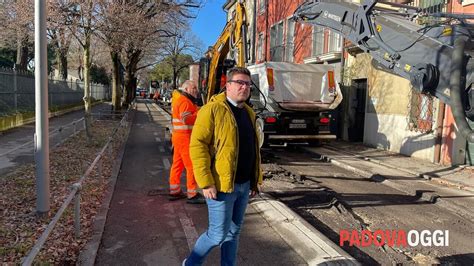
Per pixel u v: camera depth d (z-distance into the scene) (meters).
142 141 14.06
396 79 12.46
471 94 4.41
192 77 15.23
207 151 3.35
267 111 11.91
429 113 10.96
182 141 6.20
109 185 7.25
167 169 9.06
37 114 5.15
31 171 7.88
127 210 5.93
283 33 22.34
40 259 4.04
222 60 12.42
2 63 37.50
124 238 4.86
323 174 9.27
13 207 5.62
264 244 4.77
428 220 6.09
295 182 8.16
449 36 4.88
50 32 12.66
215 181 3.36
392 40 5.77
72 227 5.01
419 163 10.55
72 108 27.67
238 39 10.69
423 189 7.73
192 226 5.30
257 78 12.40
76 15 10.78
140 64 45.00
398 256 4.64
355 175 9.27
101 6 11.07
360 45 6.55
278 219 5.41
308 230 4.96
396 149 12.41
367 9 6.41
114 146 12.12
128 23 12.21
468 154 9.98
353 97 15.16
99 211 5.72
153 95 61.28
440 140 10.52
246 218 5.66
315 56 17.52
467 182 8.21
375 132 13.52
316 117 12.28
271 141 11.74
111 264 4.16
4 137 13.09
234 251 3.68
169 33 21.69
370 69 13.91
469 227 5.79
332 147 13.43
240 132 3.45
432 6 10.92
